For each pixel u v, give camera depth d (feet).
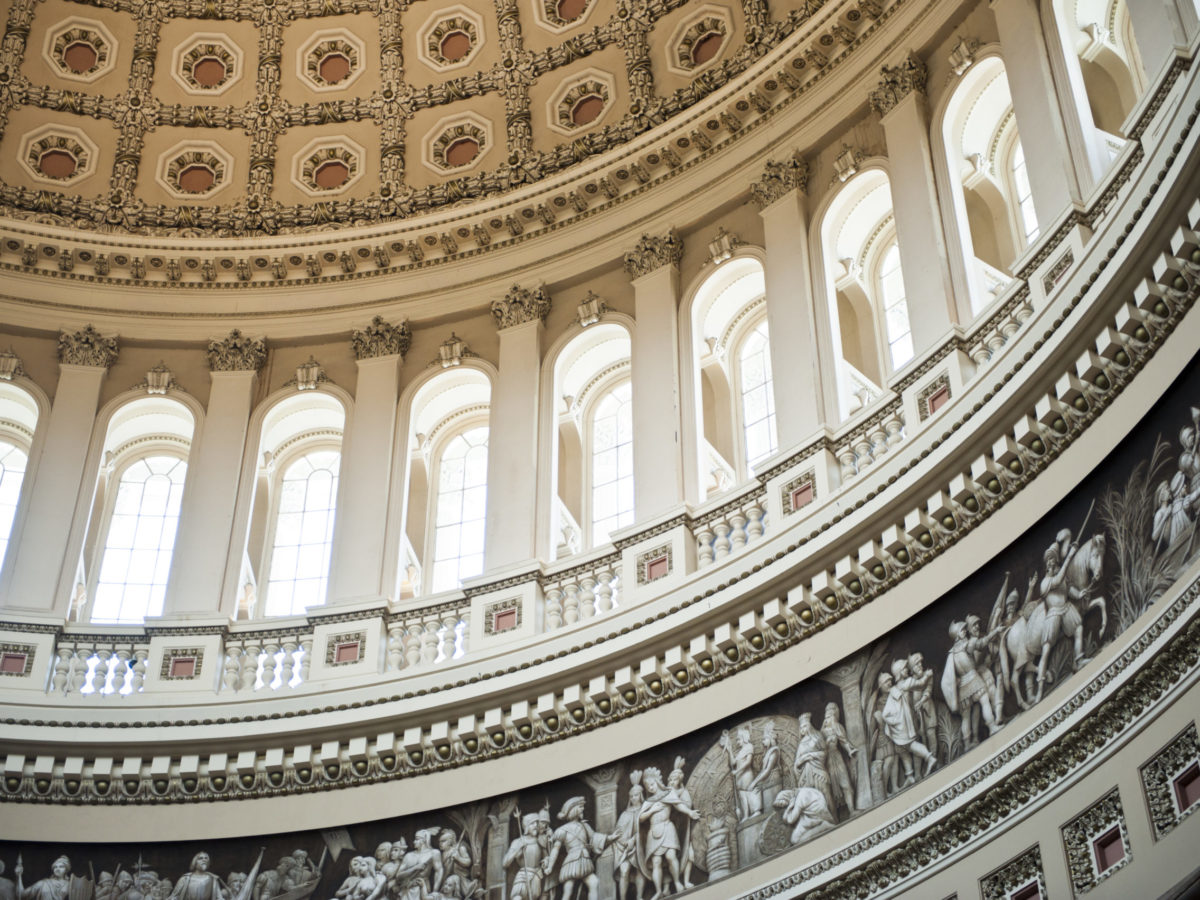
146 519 104.37
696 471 90.38
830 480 80.84
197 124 114.21
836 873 70.08
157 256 107.65
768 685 78.02
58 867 86.33
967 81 87.56
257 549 103.55
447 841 83.92
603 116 107.96
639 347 95.91
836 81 94.68
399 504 98.22
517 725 84.74
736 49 103.55
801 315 89.35
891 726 72.38
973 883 65.57
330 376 104.83
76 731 88.53
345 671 90.79
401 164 112.06
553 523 94.17
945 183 85.81
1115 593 65.05
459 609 91.40
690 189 99.40
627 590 85.97
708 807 77.41
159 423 106.01
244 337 106.22
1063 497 68.95
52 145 112.68
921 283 83.97
